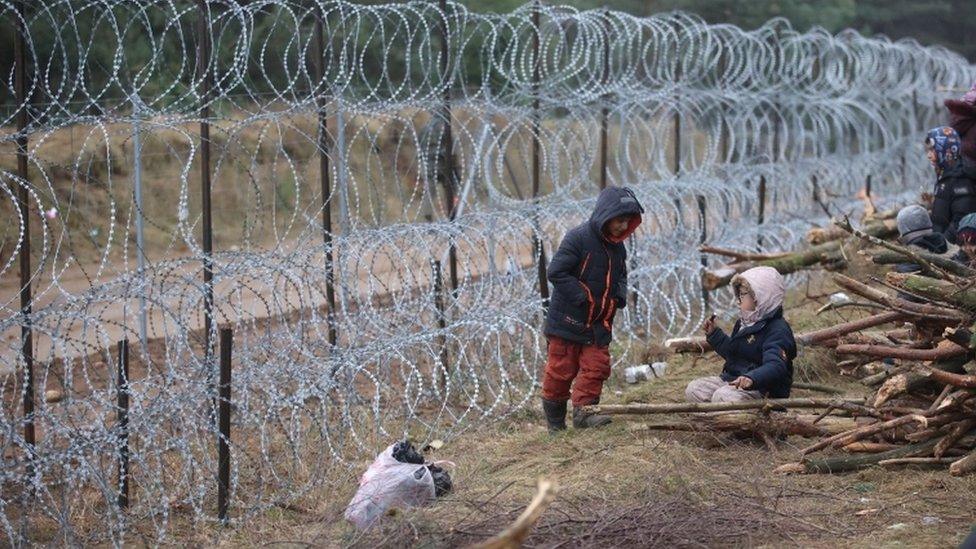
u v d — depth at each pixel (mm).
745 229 14312
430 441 9297
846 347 8172
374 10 10781
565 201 11828
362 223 10344
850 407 8148
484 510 7266
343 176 10219
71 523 7348
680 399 10430
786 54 23609
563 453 8742
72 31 11578
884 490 7613
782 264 12469
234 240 18078
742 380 8664
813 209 16406
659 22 14953
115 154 17172
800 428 8445
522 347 10555
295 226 16125
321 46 10305
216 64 9375
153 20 11312
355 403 9438
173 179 18219
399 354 8820
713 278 12422
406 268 9594
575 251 9203
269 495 8062
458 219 10516
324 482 8188
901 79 21047
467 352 10742
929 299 8211
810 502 7422
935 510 7203
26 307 7895
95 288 7508
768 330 8945
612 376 11398
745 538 6762
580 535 6758
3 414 7012
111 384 7770
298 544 7066
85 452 7648
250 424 8555
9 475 6914
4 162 15836
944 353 7895
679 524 6910
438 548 6629
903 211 10852
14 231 16062
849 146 18094
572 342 9344
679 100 13977
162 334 13758
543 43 12500
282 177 18312
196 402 7949
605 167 12945
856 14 33469
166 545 7328
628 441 8820
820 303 13227
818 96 17125
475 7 13711
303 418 9344
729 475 7910
